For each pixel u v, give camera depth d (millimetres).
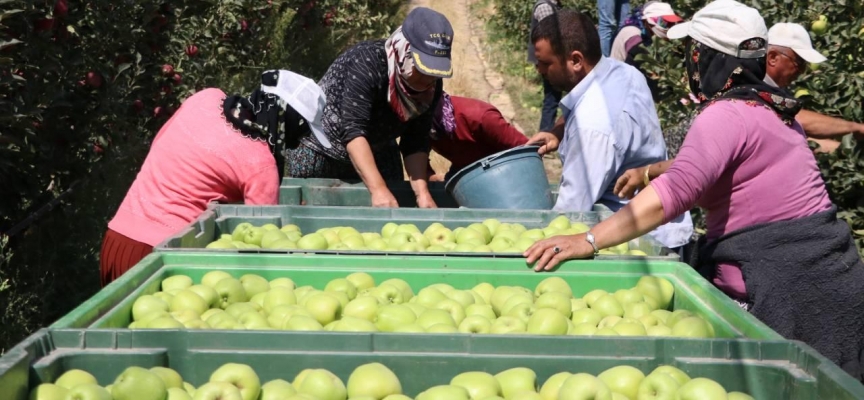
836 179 4992
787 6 5500
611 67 4473
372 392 2266
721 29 3404
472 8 20172
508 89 14367
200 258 3316
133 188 4180
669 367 2340
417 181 5008
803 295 3398
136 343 2365
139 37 6168
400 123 4895
